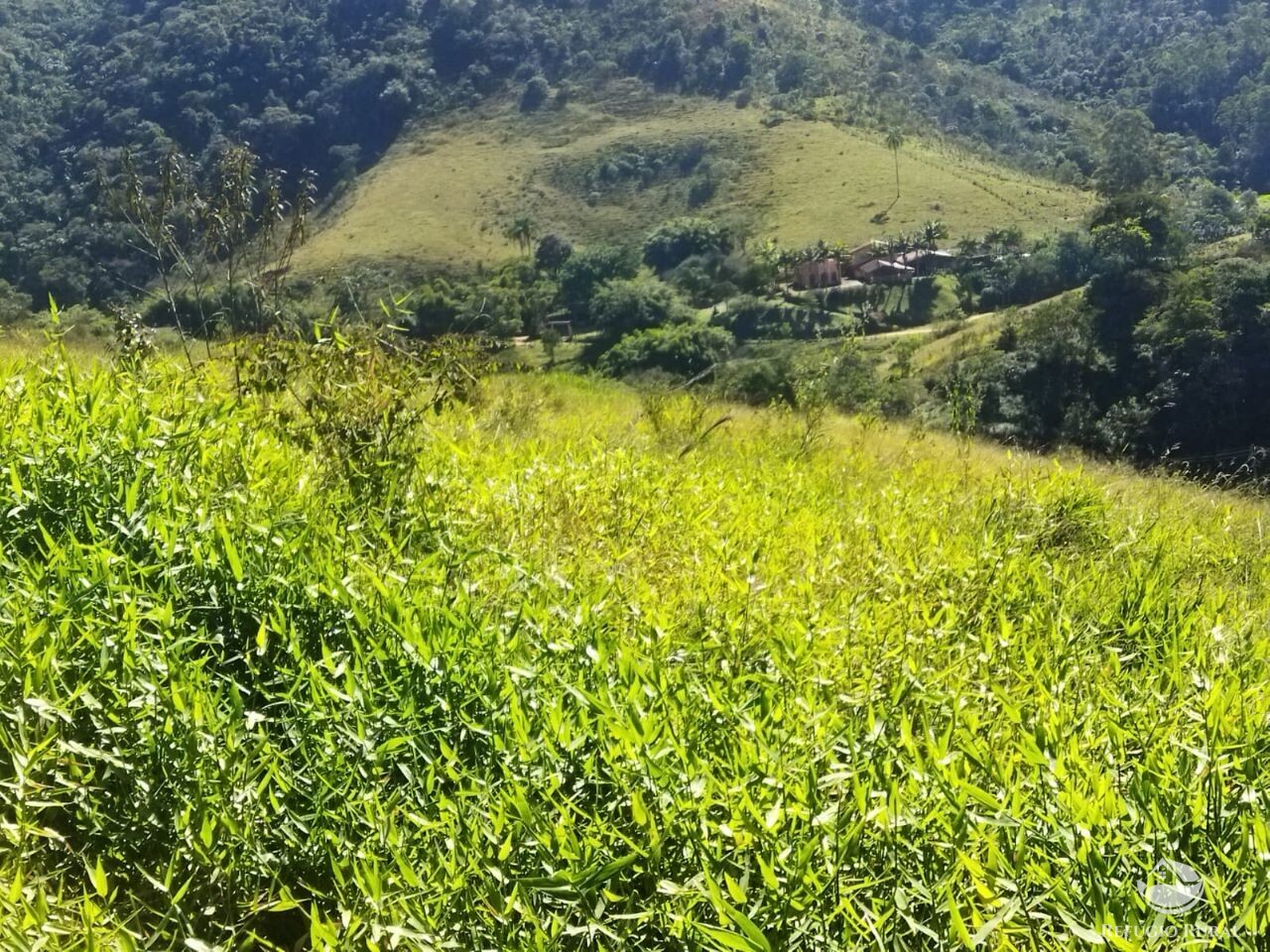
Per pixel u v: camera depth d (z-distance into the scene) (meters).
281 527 3.67
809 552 4.53
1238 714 3.13
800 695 3.05
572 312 68.06
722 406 13.18
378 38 173.38
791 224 124.38
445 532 3.98
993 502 6.02
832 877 2.21
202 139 128.50
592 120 165.38
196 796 2.45
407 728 2.76
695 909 2.27
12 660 2.68
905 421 15.60
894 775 2.69
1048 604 4.25
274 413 5.02
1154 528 6.48
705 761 2.61
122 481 3.66
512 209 137.25
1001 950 2.18
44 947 2.07
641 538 4.48
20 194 71.12
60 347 4.92
